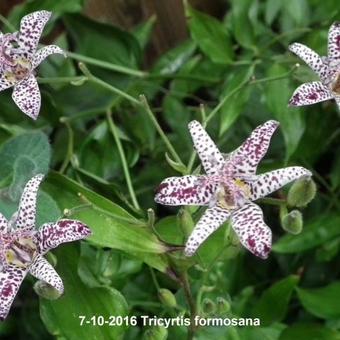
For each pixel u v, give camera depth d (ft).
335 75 0.75
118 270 0.83
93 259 0.84
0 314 0.66
